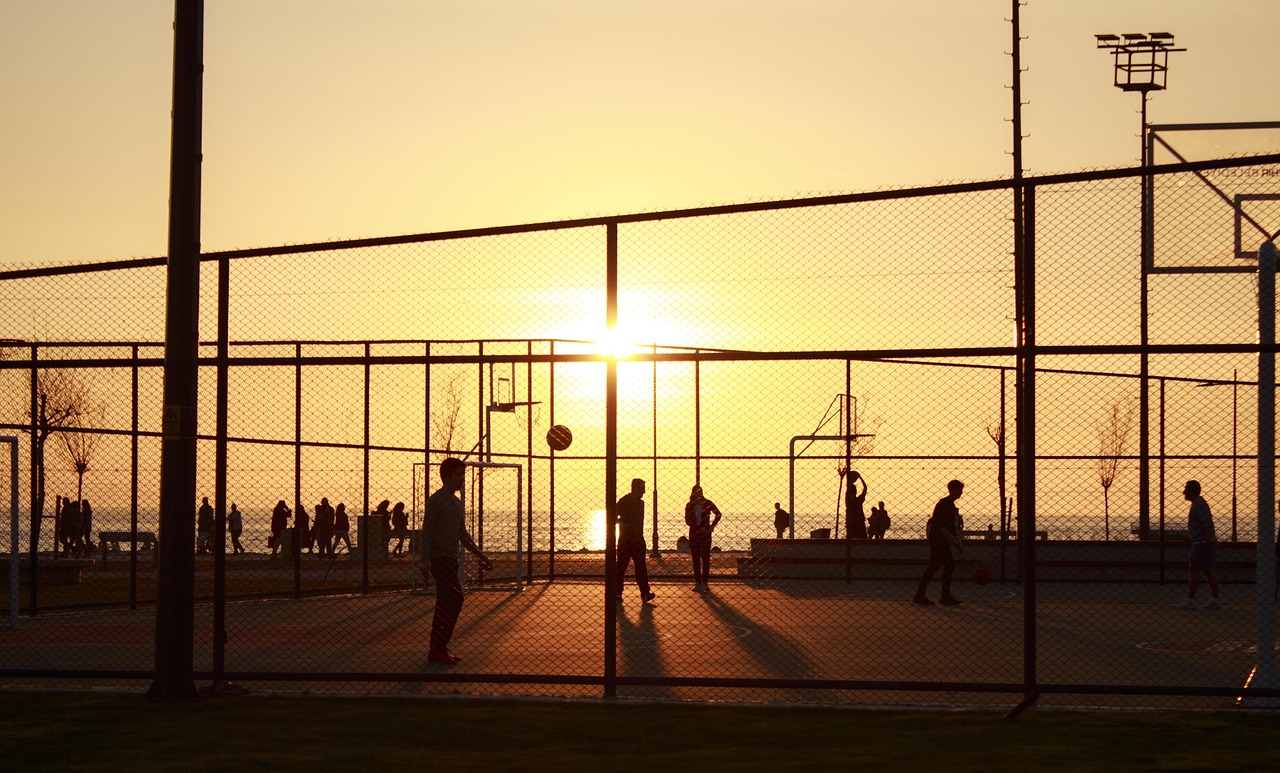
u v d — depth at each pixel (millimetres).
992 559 25641
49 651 13625
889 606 19516
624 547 20188
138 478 19062
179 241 10203
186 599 10203
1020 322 19141
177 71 10234
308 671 11719
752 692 10688
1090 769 7488
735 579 26000
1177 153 19656
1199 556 19188
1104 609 19000
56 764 7688
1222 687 9648
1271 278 10000
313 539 33562
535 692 10453
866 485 27594
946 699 10297
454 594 12367
